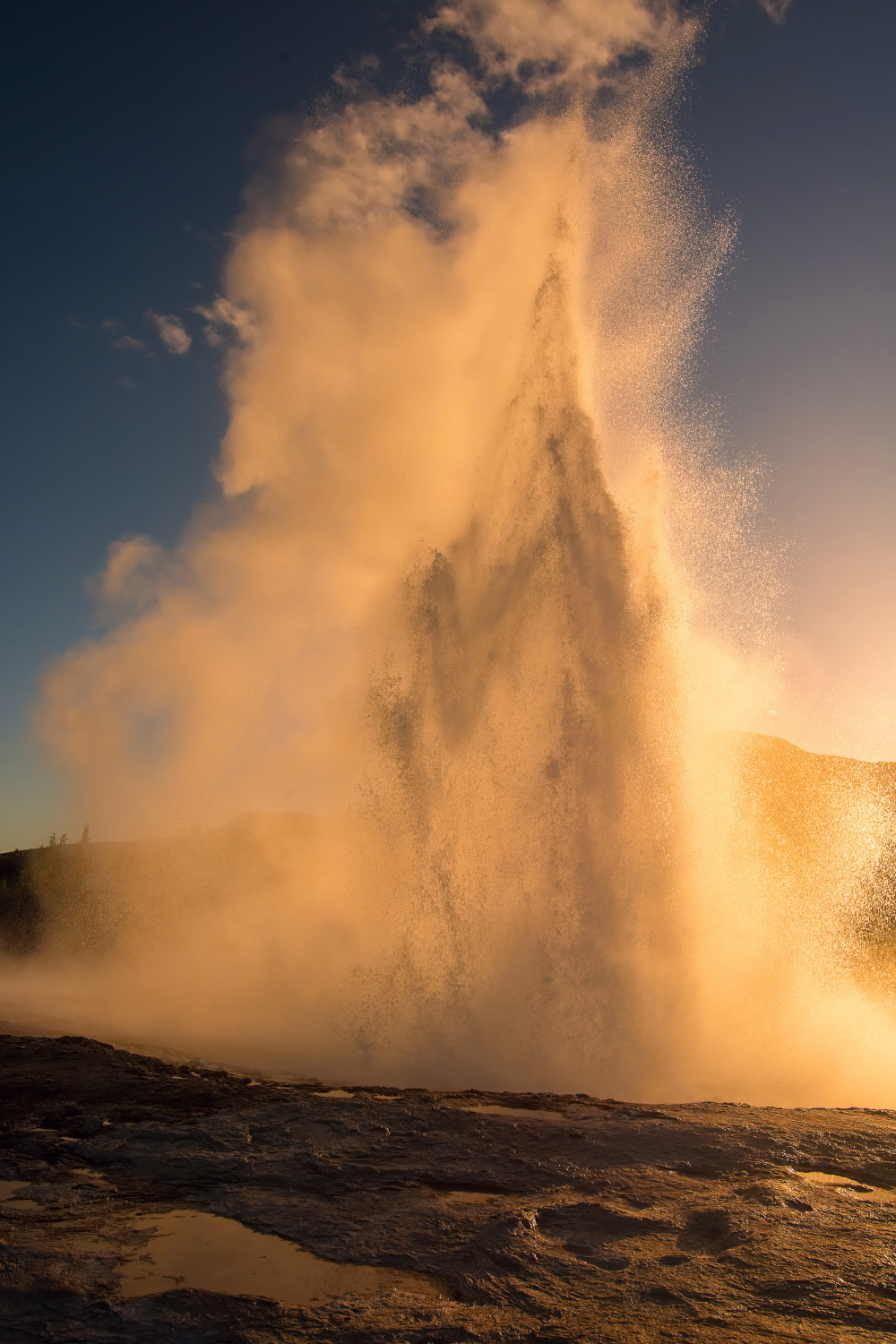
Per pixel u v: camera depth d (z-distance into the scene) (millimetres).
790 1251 4074
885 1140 6066
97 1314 3559
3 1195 5160
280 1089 7785
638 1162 5598
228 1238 4445
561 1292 3711
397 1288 3852
